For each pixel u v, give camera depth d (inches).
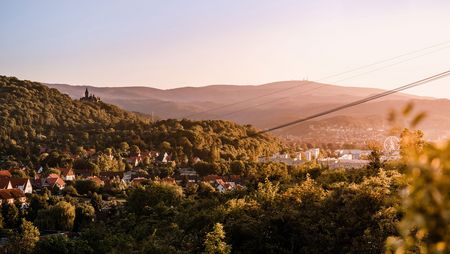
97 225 2490.2
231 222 1547.7
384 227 1120.8
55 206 3467.0
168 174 6589.6
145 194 2913.4
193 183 5561.0
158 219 2418.8
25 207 4261.8
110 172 6702.8
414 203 193.9
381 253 1055.0
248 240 1481.3
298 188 1788.9
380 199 1338.6
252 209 1713.8
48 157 7406.5
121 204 4200.3
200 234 1670.8
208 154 7706.7
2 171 5930.1
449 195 187.9
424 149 199.6
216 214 1806.1
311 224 1433.3
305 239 1395.2
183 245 1587.1
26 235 2571.4
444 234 187.5
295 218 1456.7
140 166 7224.4
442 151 192.7
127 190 5007.4
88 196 5059.1
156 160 7598.4
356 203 1379.2
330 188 1971.0
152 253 1562.5
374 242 1093.8
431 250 190.9
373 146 2434.8
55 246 2111.2
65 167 6919.3
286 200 1720.0
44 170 6722.4
